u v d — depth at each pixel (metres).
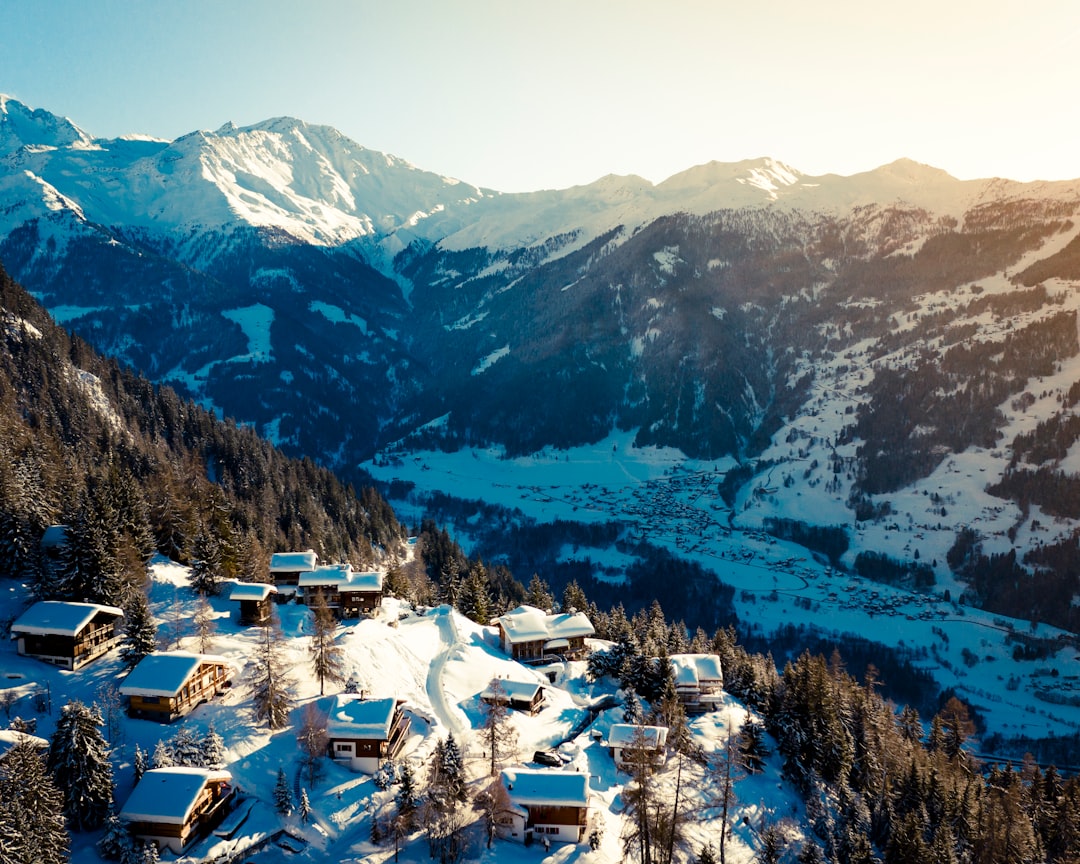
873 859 85.81
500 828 76.94
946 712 162.12
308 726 81.12
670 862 73.69
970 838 94.88
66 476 123.00
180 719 81.69
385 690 98.69
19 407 159.88
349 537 184.38
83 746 66.50
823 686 107.75
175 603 109.50
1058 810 99.12
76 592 95.38
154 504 129.88
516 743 91.38
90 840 65.25
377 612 123.75
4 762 62.31
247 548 131.12
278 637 102.50
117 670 87.44
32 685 81.75
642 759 76.25
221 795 72.25
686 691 115.62
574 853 75.38
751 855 85.06
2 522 102.31
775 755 108.19
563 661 123.56
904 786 100.62
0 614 93.12
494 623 140.50
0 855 54.31
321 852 70.69
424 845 73.19
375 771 81.38
